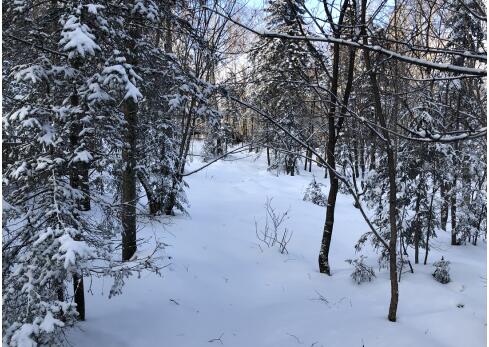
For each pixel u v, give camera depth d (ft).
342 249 37.14
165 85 25.98
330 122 27.91
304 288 27.43
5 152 17.31
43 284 13.66
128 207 26.16
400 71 23.76
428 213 31.91
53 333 13.60
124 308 21.52
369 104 26.50
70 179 17.88
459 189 41.57
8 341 12.90
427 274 29.58
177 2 27.37
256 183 72.33
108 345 18.31
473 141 40.09
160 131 36.37
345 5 21.74
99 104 17.40
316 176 94.43
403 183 30.58
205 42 27.48
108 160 18.63
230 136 39.55
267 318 23.07
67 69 17.06
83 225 17.40
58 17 18.29
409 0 17.38
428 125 27.48
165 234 33.35
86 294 22.20
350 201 61.98
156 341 19.52
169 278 25.58
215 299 24.86
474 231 42.88
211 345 19.94
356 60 32.83
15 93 18.65
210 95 25.88
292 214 46.98
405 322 22.40
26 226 15.56
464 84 19.76
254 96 52.60
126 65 17.40
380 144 28.76
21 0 17.69
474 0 13.03
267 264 31.14
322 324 21.97
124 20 23.03
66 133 17.19
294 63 25.11
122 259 26.81
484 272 30.89
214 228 38.04
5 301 13.93
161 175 38.09
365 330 21.01
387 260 30.89
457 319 22.67
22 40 17.19
